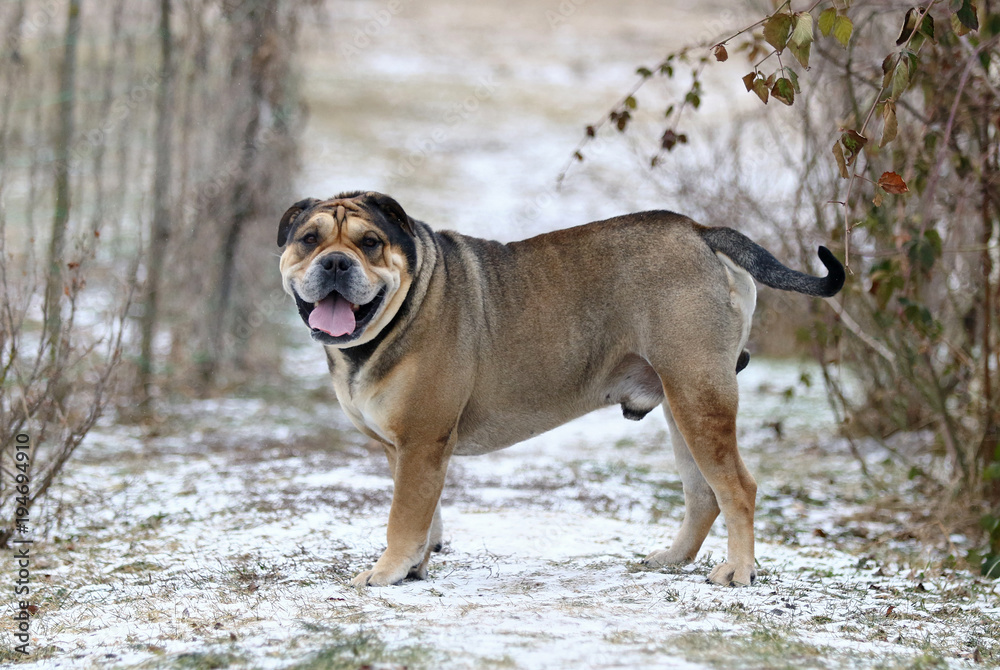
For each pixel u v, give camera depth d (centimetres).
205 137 1919
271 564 827
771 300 1633
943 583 861
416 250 738
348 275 681
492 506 1120
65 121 1620
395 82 5016
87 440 1474
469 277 765
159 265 1744
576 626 593
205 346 1939
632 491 1260
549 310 768
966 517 1095
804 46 683
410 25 6209
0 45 1773
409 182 3647
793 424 1702
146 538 978
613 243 773
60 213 1565
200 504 1118
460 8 6844
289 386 1992
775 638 582
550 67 5353
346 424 1703
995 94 937
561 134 4306
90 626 659
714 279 751
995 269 1120
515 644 547
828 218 1304
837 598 735
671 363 741
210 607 675
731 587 719
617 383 786
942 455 1315
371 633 570
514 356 765
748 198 1609
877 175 1205
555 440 1712
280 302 2061
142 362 1698
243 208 1941
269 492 1170
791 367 2188
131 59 1869
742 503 740
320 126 4241
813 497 1288
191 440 1527
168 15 1814
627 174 3466
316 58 5250
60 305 1216
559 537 946
